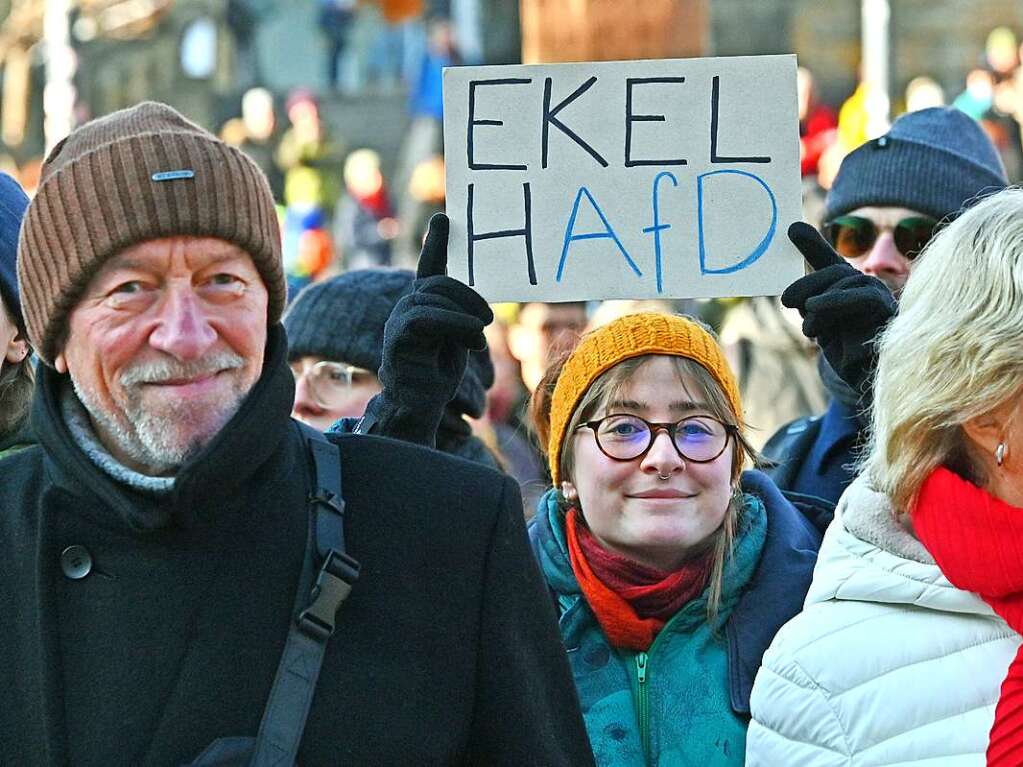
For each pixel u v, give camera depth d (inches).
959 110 274.4
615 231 198.1
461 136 198.7
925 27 1059.3
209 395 145.9
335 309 261.1
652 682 188.4
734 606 190.9
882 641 159.9
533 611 155.3
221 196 146.6
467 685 150.3
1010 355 151.1
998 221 156.5
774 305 369.7
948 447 157.6
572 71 198.7
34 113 1172.5
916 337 157.1
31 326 151.1
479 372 253.3
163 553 146.6
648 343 193.0
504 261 198.1
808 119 765.9
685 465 191.3
